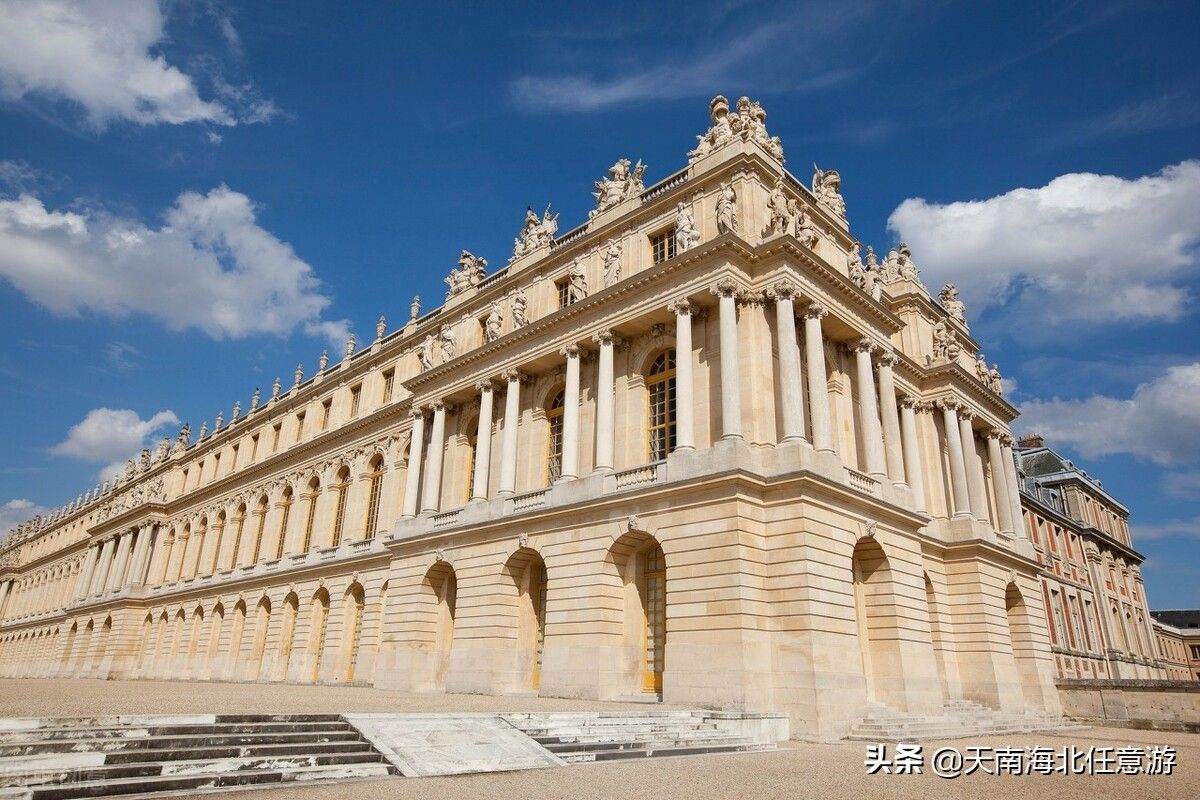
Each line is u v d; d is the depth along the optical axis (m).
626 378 35.44
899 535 32.78
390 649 40.09
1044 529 63.25
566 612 31.84
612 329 34.97
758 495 28.52
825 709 25.19
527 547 34.50
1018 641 43.09
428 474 42.25
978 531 41.31
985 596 40.03
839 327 34.75
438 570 40.12
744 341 31.36
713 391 31.67
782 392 30.05
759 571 27.53
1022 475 65.19
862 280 38.31
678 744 19.80
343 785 13.07
